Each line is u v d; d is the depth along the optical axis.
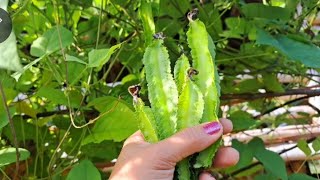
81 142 0.32
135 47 0.37
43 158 0.35
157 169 0.23
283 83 0.49
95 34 0.39
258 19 0.37
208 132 0.23
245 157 0.33
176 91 0.25
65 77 0.31
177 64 0.25
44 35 0.27
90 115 0.35
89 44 0.39
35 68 0.34
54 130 0.36
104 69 0.38
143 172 0.23
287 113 0.47
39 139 0.35
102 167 0.37
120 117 0.30
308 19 0.42
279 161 0.33
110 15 0.37
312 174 0.47
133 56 0.37
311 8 0.38
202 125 0.24
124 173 0.23
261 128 0.49
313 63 0.32
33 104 0.36
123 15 0.39
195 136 0.23
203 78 0.25
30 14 0.35
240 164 0.33
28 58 0.34
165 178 0.24
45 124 0.36
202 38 0.25
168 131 0.25
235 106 0.48
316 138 0.42
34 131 0.35
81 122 0.34
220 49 0.39
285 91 0.40
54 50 0.26
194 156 0.24
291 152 0.48
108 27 0.40
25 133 0.34
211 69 0.25
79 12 0.39
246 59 0.41
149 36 0.28
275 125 0.48
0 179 0.33
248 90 0.41
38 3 0.38
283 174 0.32
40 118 0.35
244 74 0.41
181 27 0.38
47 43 0.27
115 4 0.37
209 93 0.25
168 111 0.25
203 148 0.24
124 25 0.39
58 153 0.35
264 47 0.39
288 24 0.38
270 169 0.32
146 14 0.28
